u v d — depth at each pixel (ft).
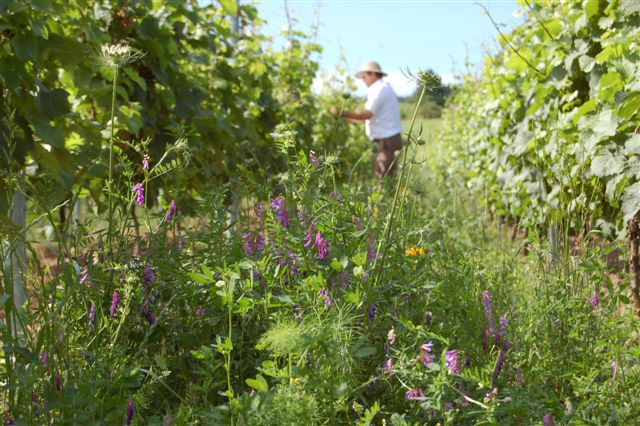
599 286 7.68
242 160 16.07
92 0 12.91
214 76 16.55
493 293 7.89
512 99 17.51
